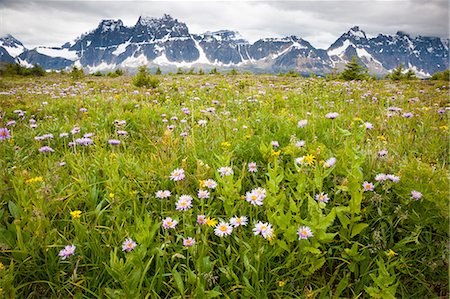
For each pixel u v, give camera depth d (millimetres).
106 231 898
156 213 1000
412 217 920
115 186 1051
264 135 1438
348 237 876
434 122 1883
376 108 2330
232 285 792
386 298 712
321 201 901
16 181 1065
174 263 838
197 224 899
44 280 819
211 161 1196
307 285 814
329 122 1648
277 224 846
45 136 1561
